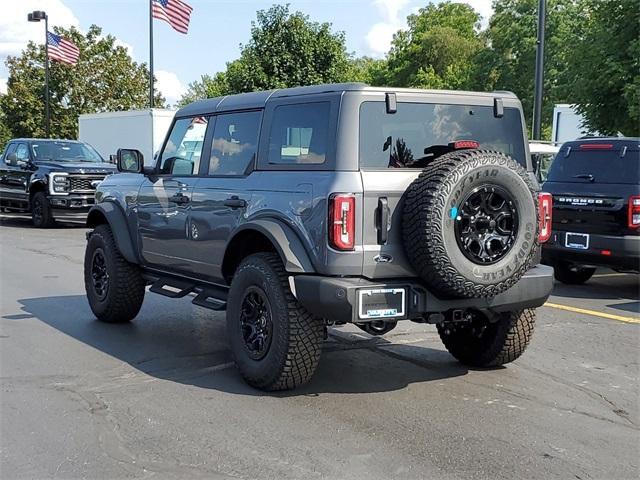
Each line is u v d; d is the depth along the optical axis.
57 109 45.47
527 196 5.02
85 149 19.73
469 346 6.30
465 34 61.75
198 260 6.45
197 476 4.09
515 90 43.44
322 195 5.07
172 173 6.94
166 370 6.12
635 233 9.32
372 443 4.56
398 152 5.24
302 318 5.25
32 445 4.52
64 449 4.46
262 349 5.44
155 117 25.62
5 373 6.01
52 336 7.28
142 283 7.70
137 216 7.31
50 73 45.19
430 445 4.55
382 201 5.05
